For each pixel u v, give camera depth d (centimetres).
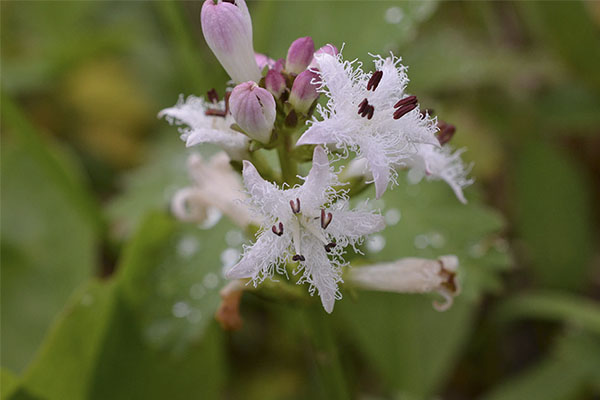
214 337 25
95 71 37
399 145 19
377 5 25
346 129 18
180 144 27
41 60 35
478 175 27
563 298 26
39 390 23
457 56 28
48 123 36
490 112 29
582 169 32
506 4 33
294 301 20
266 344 29
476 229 24
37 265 26
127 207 26
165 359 24
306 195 19
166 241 24
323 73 19
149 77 36
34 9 37
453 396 28
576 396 25
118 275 23
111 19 38
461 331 25
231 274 18
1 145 27
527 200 28
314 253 19
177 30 27
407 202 24
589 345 25
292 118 19
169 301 24
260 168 19
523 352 29
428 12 25
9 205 27
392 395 25
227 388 28
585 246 28
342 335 27
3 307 26
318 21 26
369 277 20
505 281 29
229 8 19
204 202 21
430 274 20
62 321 23
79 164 34
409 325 26
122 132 36
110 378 24
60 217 27
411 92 28
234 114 19
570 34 27
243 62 19
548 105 29
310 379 28
